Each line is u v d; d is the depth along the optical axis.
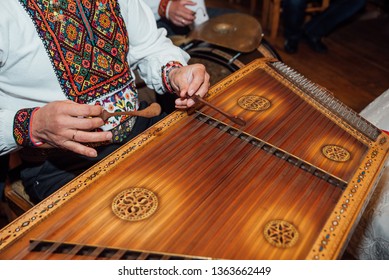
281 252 0.76
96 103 1.13
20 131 0.98
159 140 1.03
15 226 0.80
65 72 1.06
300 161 0.98
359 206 0.87
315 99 1.22
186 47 1.93
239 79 1.30
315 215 0.84
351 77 2.97
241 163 0.96
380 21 3.77
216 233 0.79
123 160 0.96
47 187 1.18
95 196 0.87
